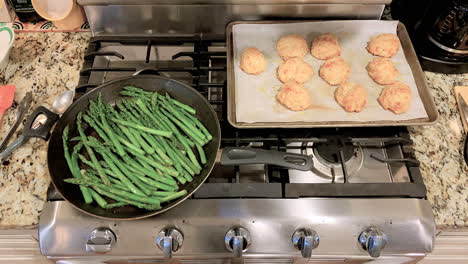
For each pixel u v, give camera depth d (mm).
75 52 1176
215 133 972
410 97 1023
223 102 1045
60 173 904
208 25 1202
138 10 1146
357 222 853
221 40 1178
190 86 1048
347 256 891
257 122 995
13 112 1046
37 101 1063
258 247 860
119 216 829
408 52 1136
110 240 848
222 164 869
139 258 898
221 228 855
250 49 1120
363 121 1007
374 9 1178
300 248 857
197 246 864
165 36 1188
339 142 964
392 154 983
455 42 1047
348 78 1099
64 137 953
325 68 1085
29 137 980
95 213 828
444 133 1015
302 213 854
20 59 1155
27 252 1067
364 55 1148
